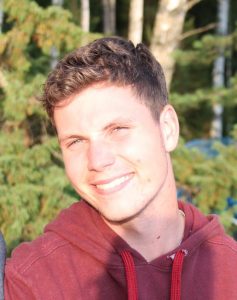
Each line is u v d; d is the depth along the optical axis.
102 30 11.55
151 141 1.43
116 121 1.39
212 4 11.52
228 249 1.61
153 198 1.47
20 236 3.69
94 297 1.45
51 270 1.46
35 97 3.86
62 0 8.57
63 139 1.44
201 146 5.62
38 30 4.09
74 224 1.53
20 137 3.93
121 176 1.40
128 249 1.49
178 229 1.57
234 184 4.41
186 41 10.01
